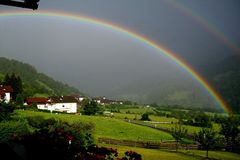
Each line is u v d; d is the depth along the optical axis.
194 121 92.12
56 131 7.19
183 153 45.16
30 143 6.71
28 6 5.07
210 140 43.94
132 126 71.25
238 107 136.62
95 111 92.75
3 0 4.89
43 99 110.81
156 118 111.44
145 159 34.47
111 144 48.75
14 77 110.38
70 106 118.00
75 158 6.61
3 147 6.64
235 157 45.28
